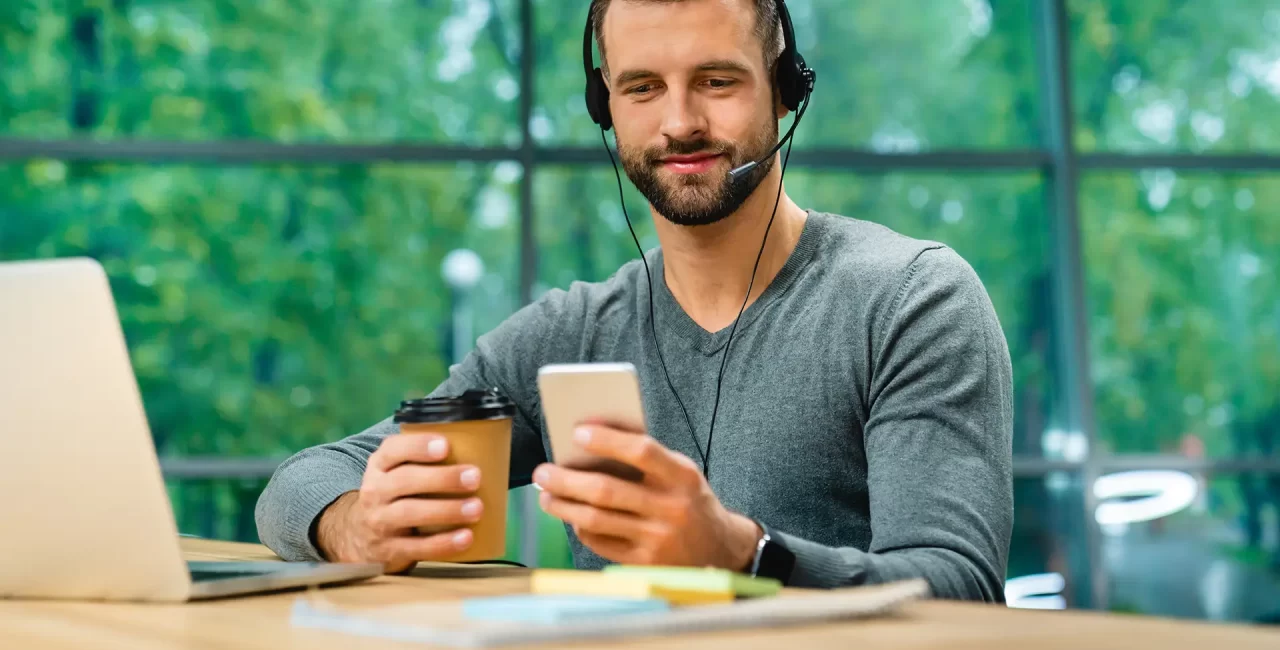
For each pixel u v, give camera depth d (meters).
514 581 1.07
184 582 0.94
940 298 1.44
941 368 1.37
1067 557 4.59
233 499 4.33
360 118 4.53
